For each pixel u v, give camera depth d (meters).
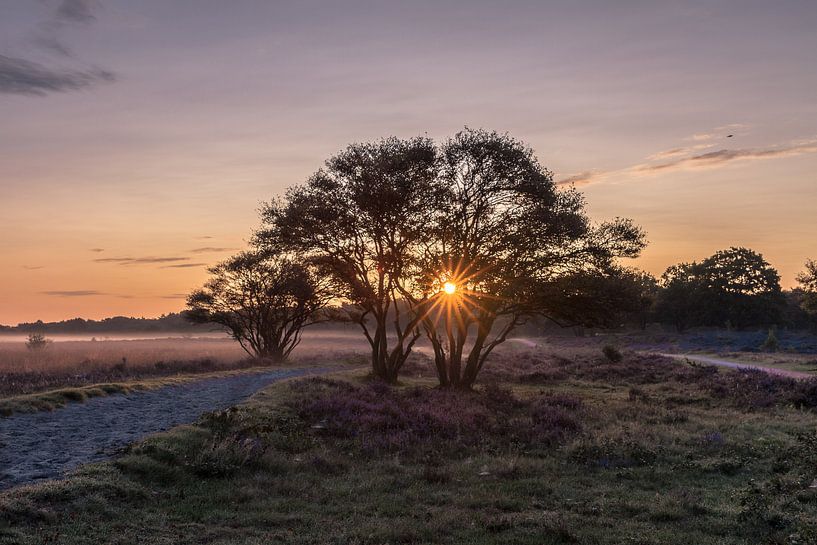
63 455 13.97
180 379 33.97
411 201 32.66
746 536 10.28
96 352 62.06
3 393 26.44
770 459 16.08
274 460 14.70
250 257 56.31
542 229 31.16
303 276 55.00
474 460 16.27
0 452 14.09
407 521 10.93
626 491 13.39
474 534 10.32
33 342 67.81
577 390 34.03
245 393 28.38
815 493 12.45
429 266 32.34
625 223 32.09
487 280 31.38
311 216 34.50
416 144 33.28
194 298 59.31
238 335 60.62
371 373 37.41
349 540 9.89
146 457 13.35
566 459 16.45
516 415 23.00
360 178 33.78
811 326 127.88
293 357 64.56
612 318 33.03
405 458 16.30
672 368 41.94
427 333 33.38
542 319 148.88
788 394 27.83
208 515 10.88
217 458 13.95
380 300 36.38
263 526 10.61
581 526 10.77
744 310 125.25
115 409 21.58
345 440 17.72
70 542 8.86
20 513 9.62
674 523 11.05
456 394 28.30
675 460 16.16
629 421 22.47
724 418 23.66
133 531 9.70
